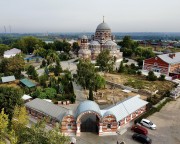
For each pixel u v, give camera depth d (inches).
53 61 5511.8
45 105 2215.8
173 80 3752.5
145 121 2091.5
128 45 7052.2
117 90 3245.6
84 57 5462.6
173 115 2363.4
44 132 1207.6
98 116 1898.4
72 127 1942.7
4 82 3563.0
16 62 4025.6
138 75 4143.7
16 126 1530.5
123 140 1843.0
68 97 2822.3
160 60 4119.1
